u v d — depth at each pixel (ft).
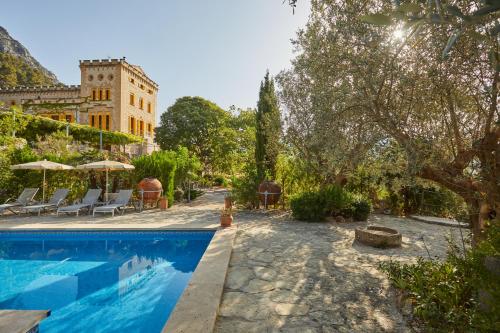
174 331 10.00
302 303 12.96
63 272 20.85
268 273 16.75
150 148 117.50
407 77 10.34
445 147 11.36
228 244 22.27
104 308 15.20
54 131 71.20
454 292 11.06
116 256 24.64
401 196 40.24
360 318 11.66
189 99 123.03
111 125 107.55
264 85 46.80
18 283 18.72
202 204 51.13
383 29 10.61
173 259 23.94
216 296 12.90
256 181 43.65
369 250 21.86
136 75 120.16
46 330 13.00
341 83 13.32
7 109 63.05
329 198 33.83
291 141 34.45
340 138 14.20
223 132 103.19
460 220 13.61
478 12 3.30
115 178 49.34
